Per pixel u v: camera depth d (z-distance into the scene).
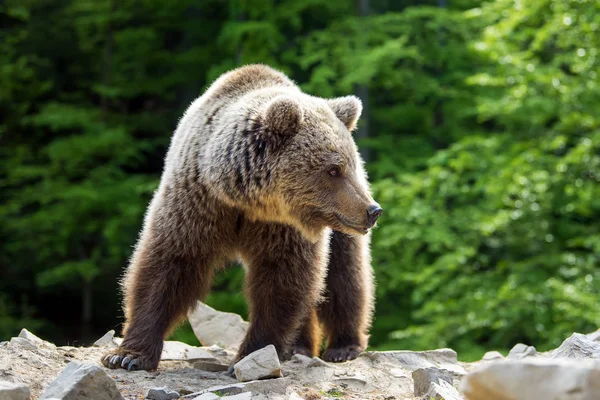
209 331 8.11
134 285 6.14
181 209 6.07
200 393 5.15
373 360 6.80
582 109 15.84
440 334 16.27
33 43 24.11
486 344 17.91
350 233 5.91
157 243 6.10
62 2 23.83
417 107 21.75
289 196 5.93
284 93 6.21
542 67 16.41
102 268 21.44
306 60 19.81
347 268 7.43
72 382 4.59
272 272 6.23
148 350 6.01
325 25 23.56
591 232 16.98
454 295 17.53
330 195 5.88
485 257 17.16
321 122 5.99
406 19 20.98
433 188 17.59
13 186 23.19
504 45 16.30
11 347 5.95
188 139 6.29
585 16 14.55
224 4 23.27
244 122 6.00
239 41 20.73
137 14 23.09
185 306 6.26
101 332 23.09
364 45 20.06
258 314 6.28
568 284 15.17
